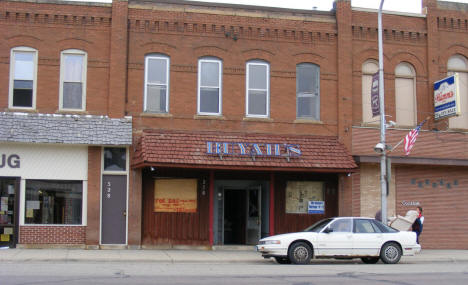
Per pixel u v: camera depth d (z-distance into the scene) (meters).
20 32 19.97
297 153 20.39
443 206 22.69
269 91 21.47
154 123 20.47
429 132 22.27
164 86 20.81
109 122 19.88
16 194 19.45
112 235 19.95
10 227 19.45
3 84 19.67
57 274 12.74
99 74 20.33
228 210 22.22
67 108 20.14
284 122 21.38
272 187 21.05
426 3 23.02
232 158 19.92
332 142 21.39
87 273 13.06
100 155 19.98
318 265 16.16
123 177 20.19
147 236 20.30
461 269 15.38
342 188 21.77
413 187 22.53
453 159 22.19
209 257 17.94
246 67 21.42
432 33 22.83
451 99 21.33
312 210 21.67
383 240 16.83
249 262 17.41
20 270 13.58
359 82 22.12
